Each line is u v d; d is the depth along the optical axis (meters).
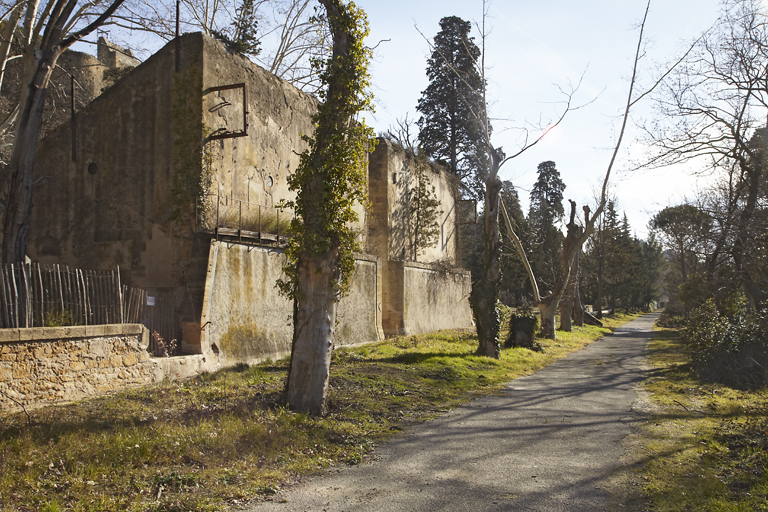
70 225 15.74
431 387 12.48
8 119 17.44
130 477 6.06
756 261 19.22
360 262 21.48
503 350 20.03
